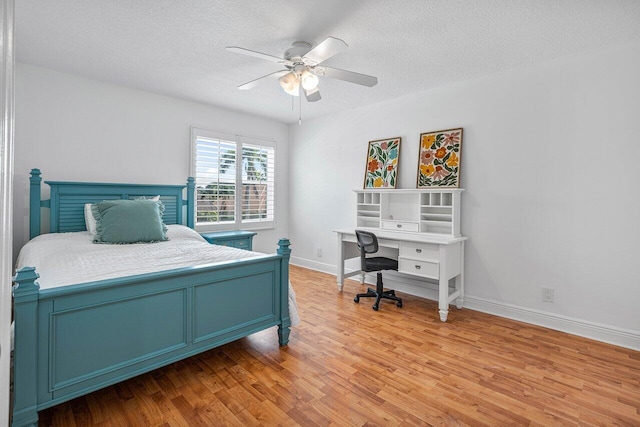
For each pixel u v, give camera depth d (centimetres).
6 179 49
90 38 259
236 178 466
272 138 516
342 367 220
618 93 257
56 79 326
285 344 252
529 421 169
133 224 303
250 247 433
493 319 310
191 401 182
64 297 153
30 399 142
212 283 210
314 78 249
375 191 392
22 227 313
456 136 343
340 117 461
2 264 47
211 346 209
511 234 312
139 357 179
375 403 182
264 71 322
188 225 412
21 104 310
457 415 173
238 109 453
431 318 311
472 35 246
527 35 245
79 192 332
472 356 237
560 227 285
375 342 258
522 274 306
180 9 218
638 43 249
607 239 263
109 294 167
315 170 498
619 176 257
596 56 266
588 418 171
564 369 220
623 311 257
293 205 535
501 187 317
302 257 524
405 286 394
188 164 421
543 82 291
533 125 297
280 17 225
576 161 276
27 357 142
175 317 193
